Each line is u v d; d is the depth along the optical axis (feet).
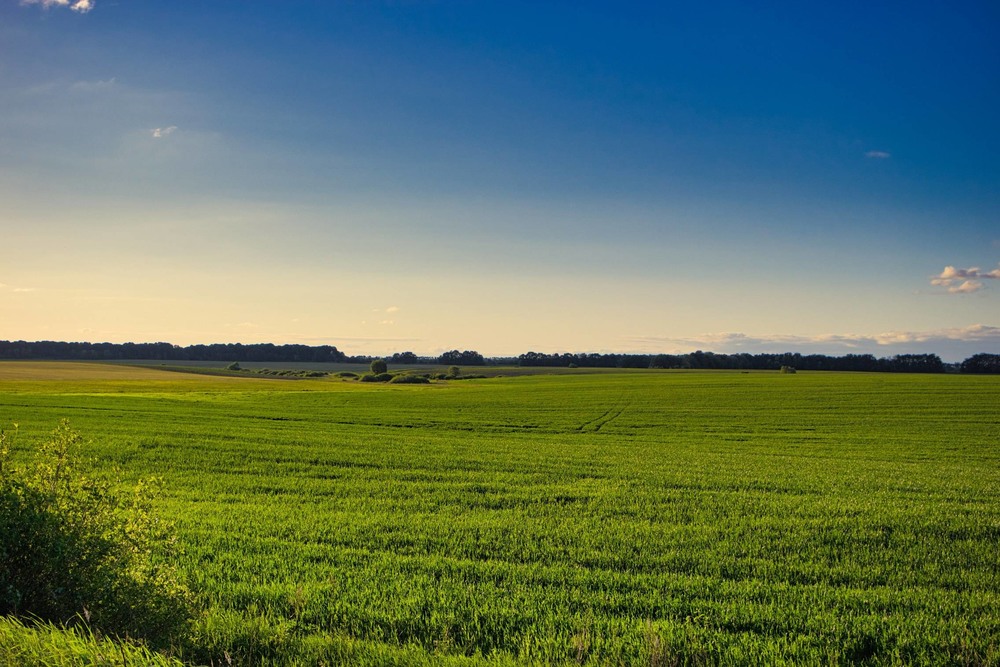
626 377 428.56
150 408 175.52
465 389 322.14
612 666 23.20
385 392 292.40
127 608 22.30
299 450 100.48
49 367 458.91
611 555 41.81
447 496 65.10
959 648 26.55
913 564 40.86
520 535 47.21
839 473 84.33
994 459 108.17
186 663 20.80
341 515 54.39
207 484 71.46
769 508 59.00
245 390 307.78
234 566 37.65
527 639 25.55
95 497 23.86
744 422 167.63
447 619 28.40
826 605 32.14
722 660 24.71
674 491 68.64
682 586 34.78
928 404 206.08
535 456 99.09
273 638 24.18
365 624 27.99
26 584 21.44
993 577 37.73
